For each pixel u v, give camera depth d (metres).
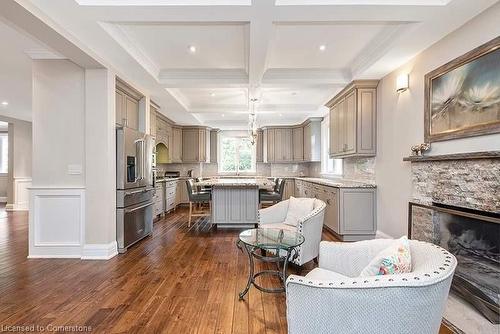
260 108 6.53
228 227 5.27
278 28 2.99
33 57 3.48
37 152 3.54
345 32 3.08
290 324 1.32
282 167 9.06
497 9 2.26
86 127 3.50
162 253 3.72
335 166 6.67
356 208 4.29
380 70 3.82
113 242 3.64
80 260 3.43
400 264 1.39
